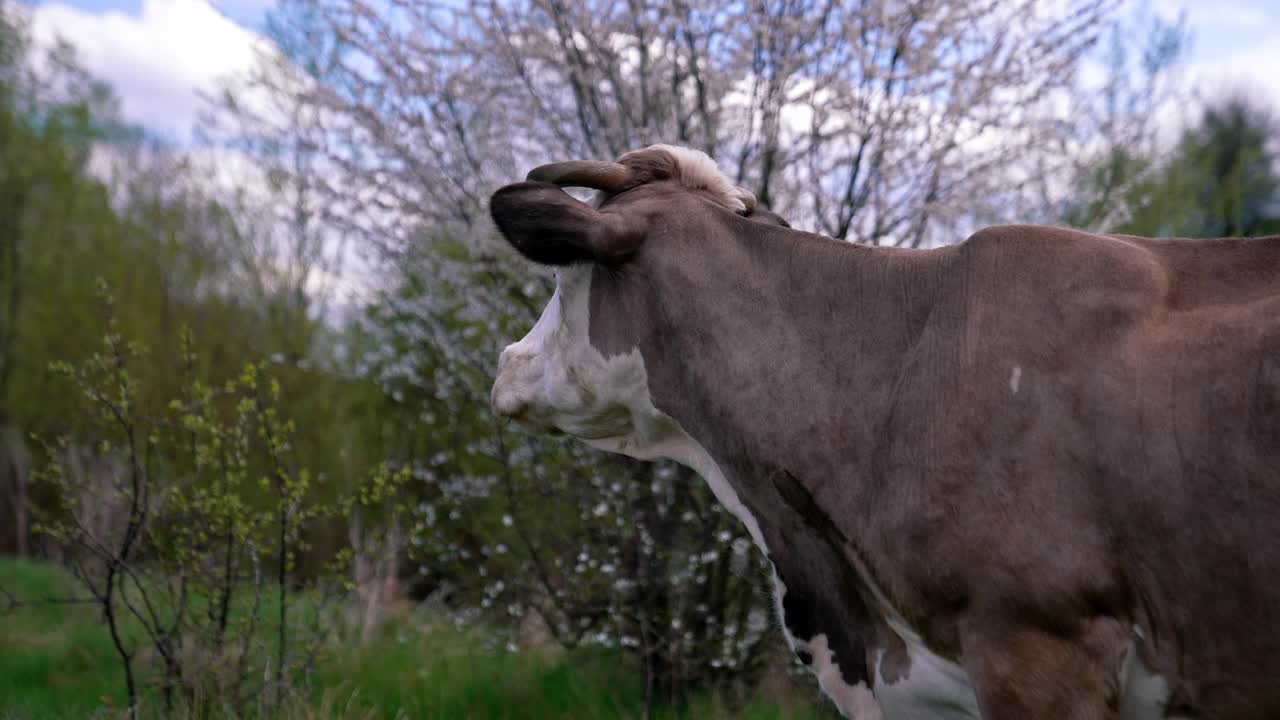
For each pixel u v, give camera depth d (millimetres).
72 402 11031
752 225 2830
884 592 2455
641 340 2869
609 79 5012
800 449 2619
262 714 4098
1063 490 2217
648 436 2992
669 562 4844
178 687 4258
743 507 2852
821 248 2748
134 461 4211
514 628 5406
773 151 4762
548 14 4918
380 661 5320
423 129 5098
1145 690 2219
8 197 13773
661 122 5004
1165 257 2371
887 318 2598
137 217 12656
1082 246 2389
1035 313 2355
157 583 4668
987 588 2262
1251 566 2064
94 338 11695
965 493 2305
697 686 4902
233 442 4379
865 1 4738
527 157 5180
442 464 6223
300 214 6746
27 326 12781
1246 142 12266
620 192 2980
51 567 8547
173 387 8406
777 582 2807
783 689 4832
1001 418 2301
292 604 4879
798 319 2703
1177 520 2119
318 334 9430
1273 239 2279
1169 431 2141
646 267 2844
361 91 5176
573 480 5219
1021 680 2227
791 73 4742
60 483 4391
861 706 2670
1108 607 2193
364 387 7926
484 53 5094
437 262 5438
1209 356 2154
